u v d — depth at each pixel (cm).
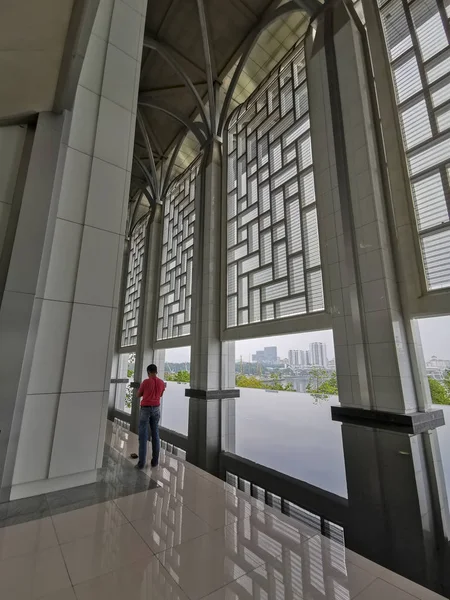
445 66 515
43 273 368
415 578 391
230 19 991
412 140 544
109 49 479
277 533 285
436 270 483
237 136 1123
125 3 514
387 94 585
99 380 399
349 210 568
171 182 1680
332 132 631
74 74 347
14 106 366
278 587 211
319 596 203
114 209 447
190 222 1374
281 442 881
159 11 1013
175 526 291
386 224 537
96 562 232
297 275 742
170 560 238
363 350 512
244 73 1105
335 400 1125
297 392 1320
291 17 914
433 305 470
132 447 571
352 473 503
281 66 980
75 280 396
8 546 247
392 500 441
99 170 439
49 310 370
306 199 754
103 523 291
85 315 398
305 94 831
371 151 561
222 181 1123
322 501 581
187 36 1067
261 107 1021
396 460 446
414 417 435
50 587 203
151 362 1489
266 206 896
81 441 376
